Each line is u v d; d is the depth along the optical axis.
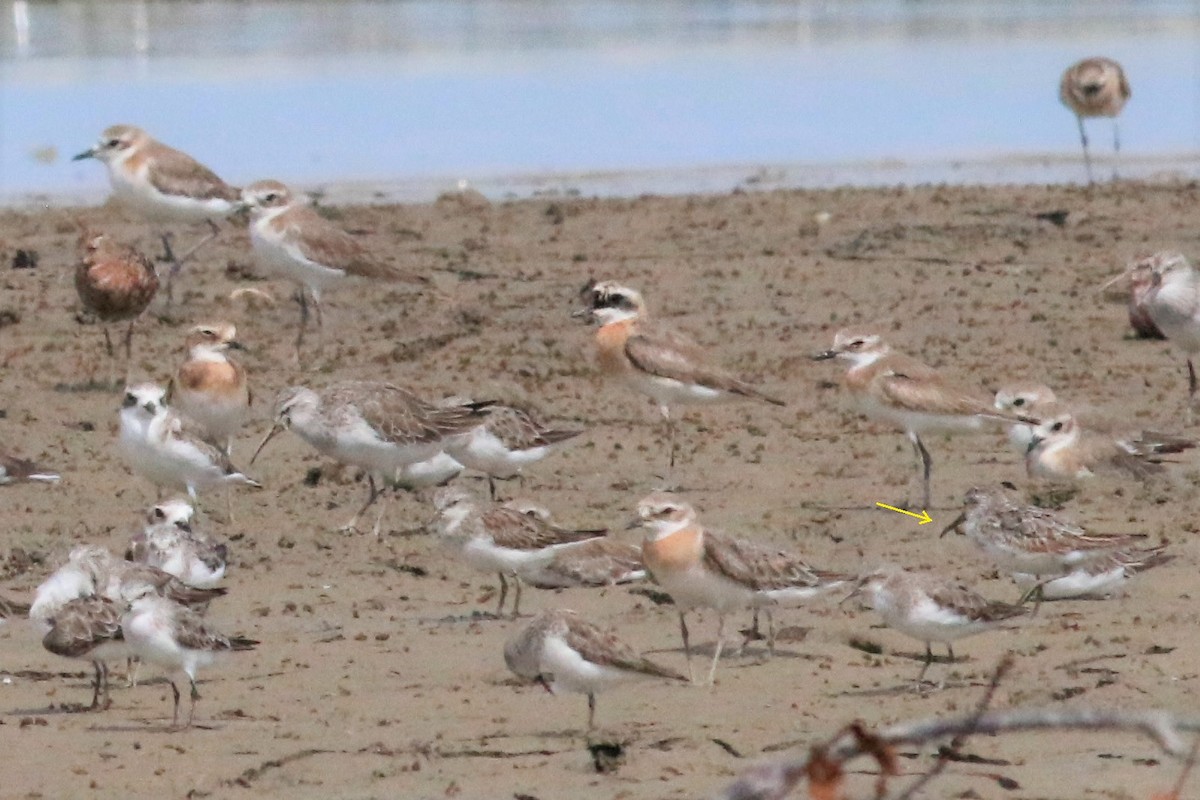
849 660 12.45
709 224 25.97
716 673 12.19
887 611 11.81
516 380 19.84
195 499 15.88
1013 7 46.72
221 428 17.47
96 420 18.72
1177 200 26.72
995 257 24.17
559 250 24.89
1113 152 30.61
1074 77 29.30
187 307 22.61
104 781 10.18
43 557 14.86
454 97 34.97
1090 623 12.99
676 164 29.89
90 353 20.81
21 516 15.98
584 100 34.78
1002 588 13.87
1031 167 29.70
